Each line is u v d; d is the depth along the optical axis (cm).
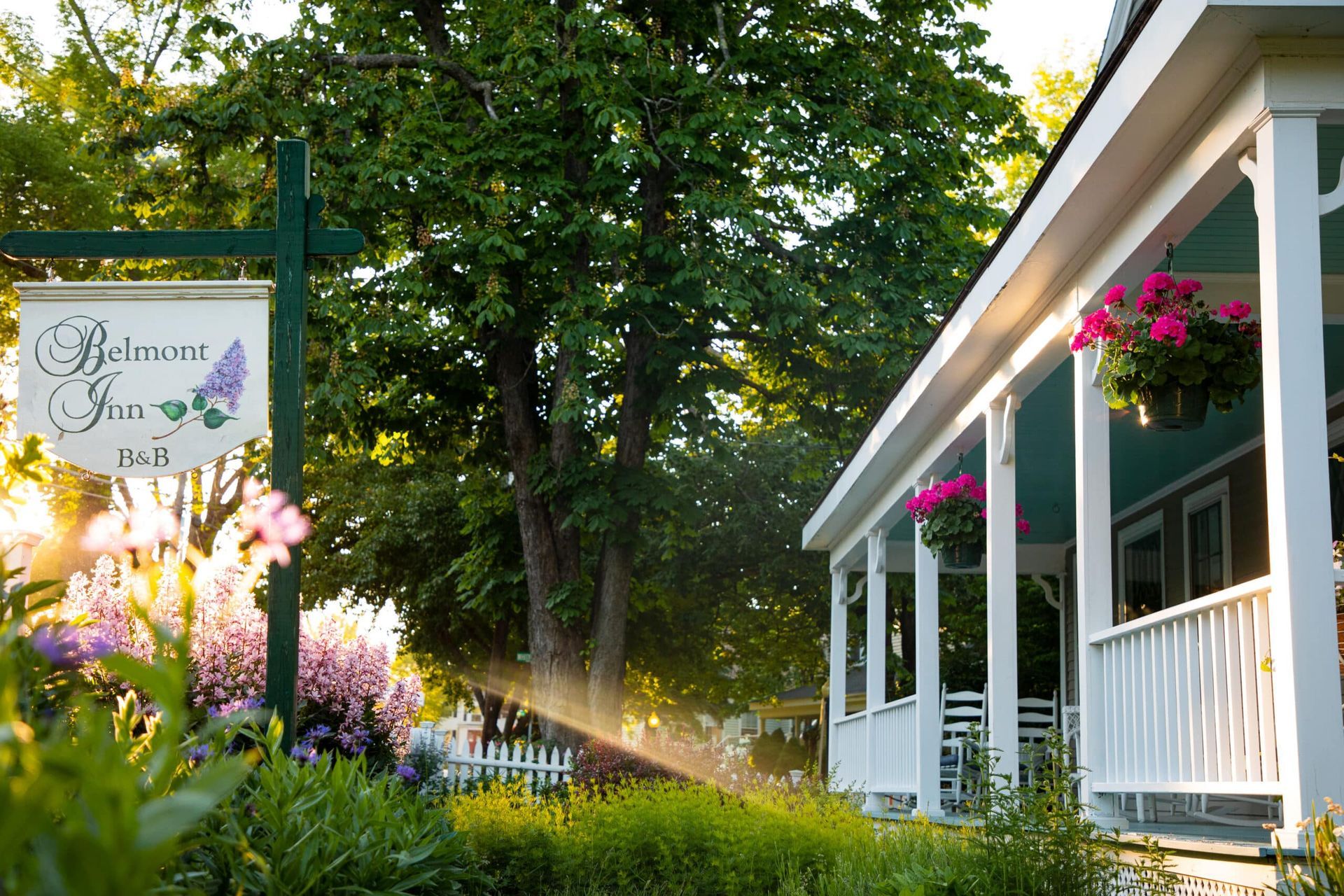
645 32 1805
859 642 2577
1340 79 493
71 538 1808
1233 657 561
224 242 659
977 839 643
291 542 597
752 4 1877
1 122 2450
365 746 898
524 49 1594
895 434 1096
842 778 1491
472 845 843
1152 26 516
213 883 345
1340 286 730
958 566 1057
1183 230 606
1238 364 596
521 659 2078
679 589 2489
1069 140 617
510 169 1602
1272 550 484
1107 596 695
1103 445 691
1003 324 808
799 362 1845
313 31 1736
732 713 3103
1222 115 529
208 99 1647
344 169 1602
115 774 123
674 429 1825
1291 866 445
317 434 1781
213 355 639
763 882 865
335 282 1591
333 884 414
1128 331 614
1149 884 571
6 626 245
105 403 634
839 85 1812
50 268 2350
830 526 1505
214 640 775
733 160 1731
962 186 1989
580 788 1223
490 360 1864
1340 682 463
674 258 1617
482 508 1977
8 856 116
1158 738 628
